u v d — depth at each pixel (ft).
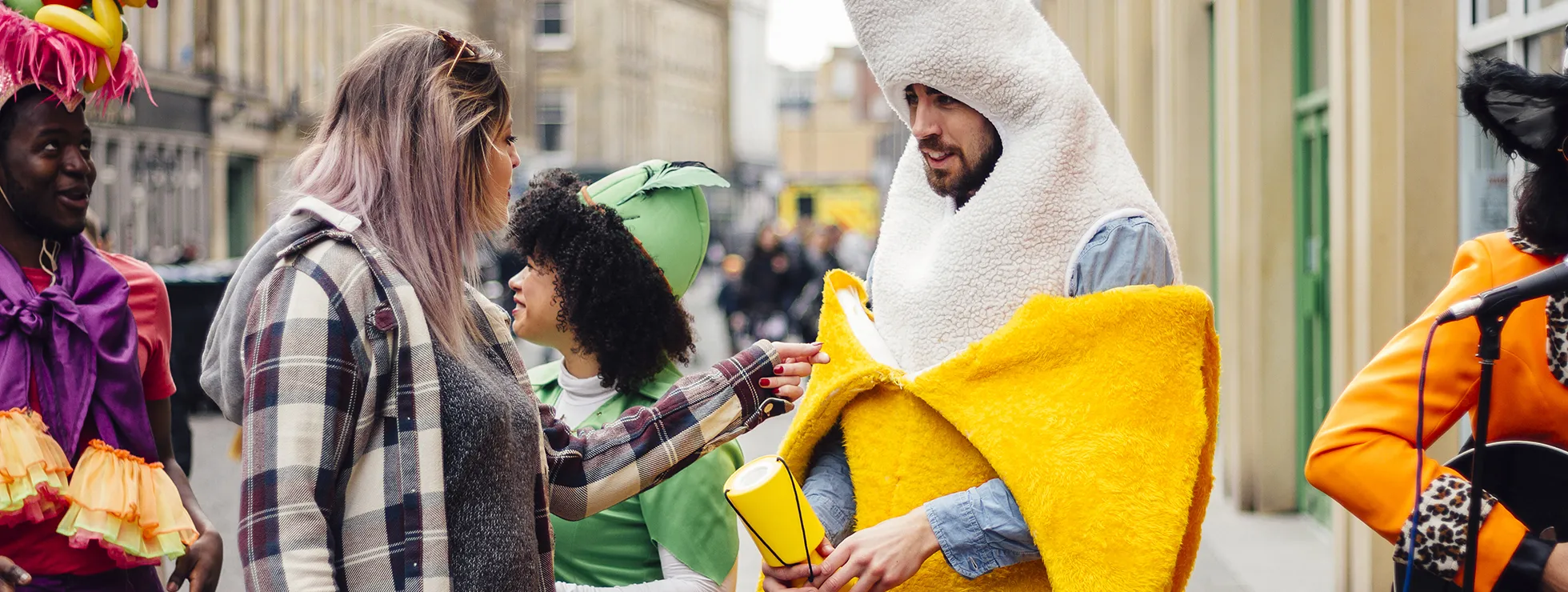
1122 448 6.18
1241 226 20.68
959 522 6.41
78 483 7.38
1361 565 14.28
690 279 8.27
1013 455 6.25
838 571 6.36
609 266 7.87
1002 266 6.58
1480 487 5.88
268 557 5.33
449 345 5.80
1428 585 6.09
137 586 7.85
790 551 6.30
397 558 5.55
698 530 7.47
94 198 72.54
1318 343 19.93
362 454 5.66
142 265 8.78
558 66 177.99
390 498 5.60
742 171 225.35
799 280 54.24
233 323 5.95
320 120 6.19
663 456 6.91
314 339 5.53
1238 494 20.94
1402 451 6.20
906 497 6.67
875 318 7.21
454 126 5.94
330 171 5.93
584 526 7.63
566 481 6.77
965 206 6.75
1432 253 13.64
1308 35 20.06
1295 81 20.31
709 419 6.99
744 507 6.24
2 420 7.13
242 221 92.12
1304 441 20.56
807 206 185.26
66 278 7.86
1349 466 6.26
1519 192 6.41
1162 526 6.12
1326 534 19.29
